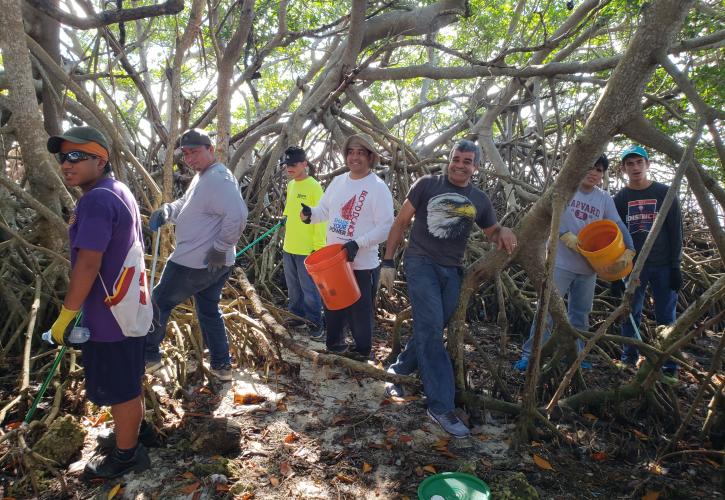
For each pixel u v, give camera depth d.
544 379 3.62
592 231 3.90
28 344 3.31
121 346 2.40
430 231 3.24
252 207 7.51
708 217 3.07
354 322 3.82
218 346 3.56
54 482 2.55
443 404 3.07
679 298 6.69
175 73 3.85
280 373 3.82
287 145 6.88
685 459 3.01
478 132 7.77
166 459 2.74
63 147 2.31
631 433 3.25
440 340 3.18
